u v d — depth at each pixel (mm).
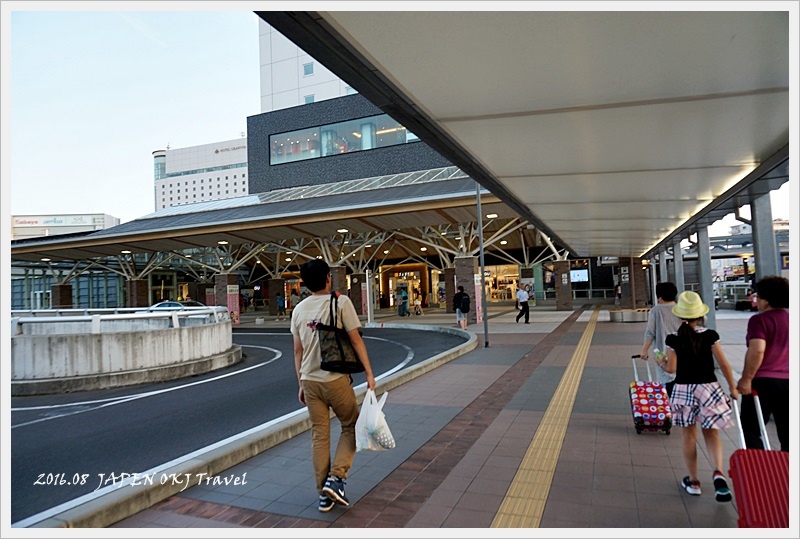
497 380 9133
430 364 10492
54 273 37438
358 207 21875
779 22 3049
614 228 11992
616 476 4449
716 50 3416
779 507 2936
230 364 13242
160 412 8023
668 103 4340
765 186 6496
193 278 46844
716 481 3857
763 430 3766
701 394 3932
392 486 4410
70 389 9789
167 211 36844
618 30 3152
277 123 40531
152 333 11141
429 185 24656
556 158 5934
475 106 4410
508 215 22047
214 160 163125
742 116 4637
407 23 3018
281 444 5809
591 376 9117
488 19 2990
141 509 4066
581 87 4031
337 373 4039
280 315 35406
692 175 6695
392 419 6637
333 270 28000
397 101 4266
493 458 5027
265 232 25812
